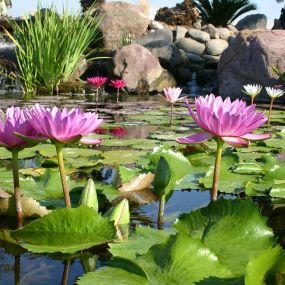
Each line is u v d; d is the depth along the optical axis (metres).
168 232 0.82
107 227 0.80
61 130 0.80
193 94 5.60
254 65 5.01
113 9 7.58
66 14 5.18
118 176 1.20
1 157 1.59
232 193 1.18
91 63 6.18
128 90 5.73
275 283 0.67
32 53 5.09
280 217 1.01
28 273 0.72
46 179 1.14
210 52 6.76
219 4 9.64
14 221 0.93
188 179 1.26
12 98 4.23
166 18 9.46
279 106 3.96
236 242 0.77
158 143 1.89
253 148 1.81
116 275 0.67
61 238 0.80
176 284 0.65
